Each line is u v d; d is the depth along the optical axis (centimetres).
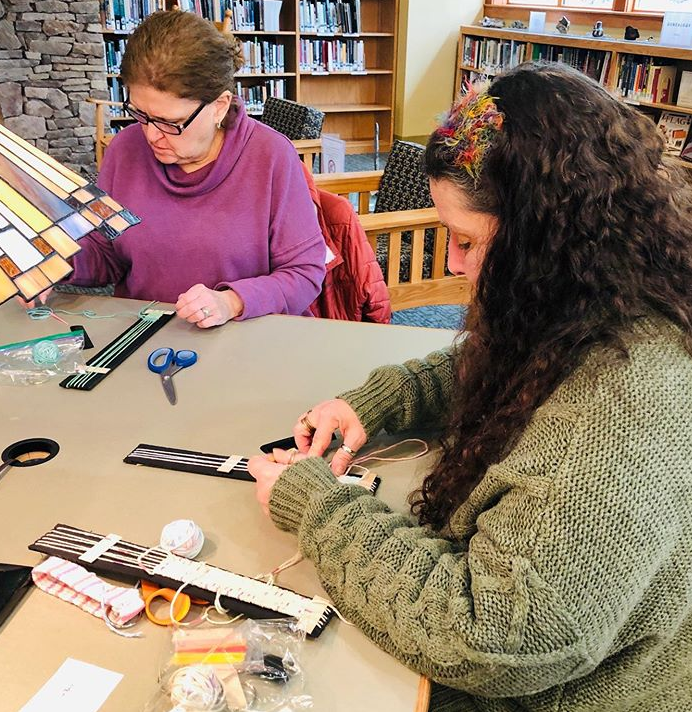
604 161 66
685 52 396
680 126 416
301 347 132
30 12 438
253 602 76
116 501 92
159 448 102
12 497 92
